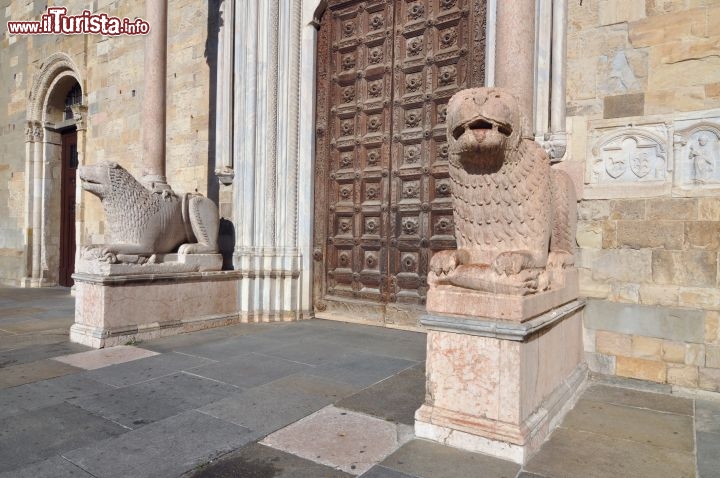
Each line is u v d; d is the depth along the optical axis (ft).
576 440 9.52
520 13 13.32
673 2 13.14
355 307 21.07
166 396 11.60
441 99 18.70
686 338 12.73
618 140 13.82
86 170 17.44
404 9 19.84
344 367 14.28
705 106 12.69
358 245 21.06
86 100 34.40
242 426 9.88
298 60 21.98
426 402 9.64
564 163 14.44
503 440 8.59
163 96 20.93
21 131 40.01
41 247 38.93
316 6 21.71
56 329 19.70
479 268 9.45
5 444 8.95
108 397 11.50
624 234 13.61
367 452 8.79
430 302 9.77
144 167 20.68
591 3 14.23
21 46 40.09
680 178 12.96
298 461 8.41
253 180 21.63
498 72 13.69
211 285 20.06
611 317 13.69
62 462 8.27
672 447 9.23
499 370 8.85
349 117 21.42
